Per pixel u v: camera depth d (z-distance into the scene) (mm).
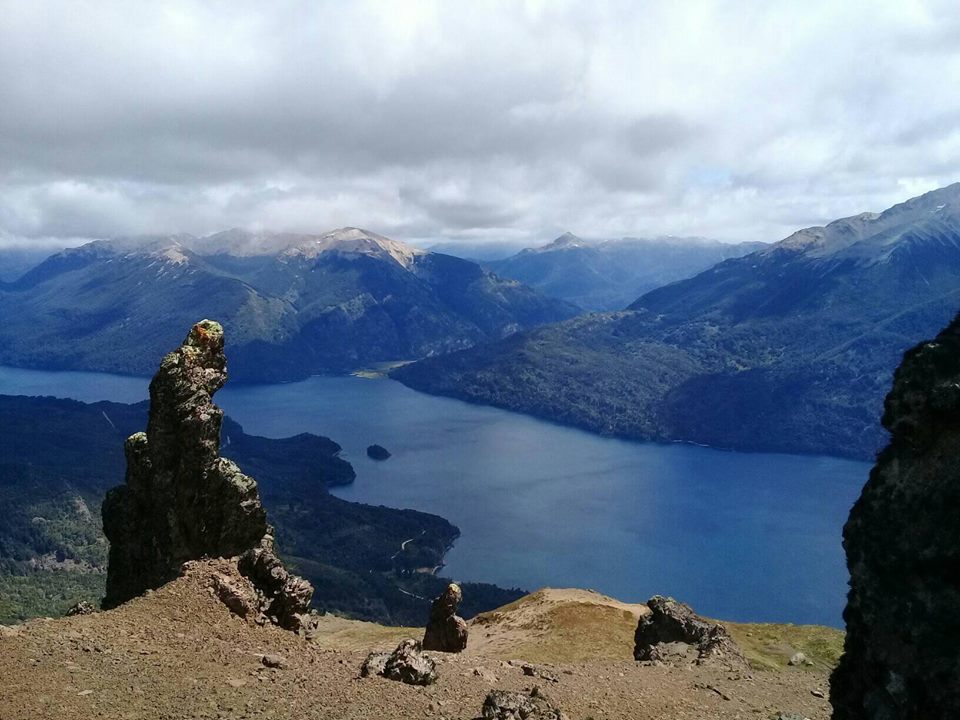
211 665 32156
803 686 45125
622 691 37719
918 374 19250
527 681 37312
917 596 17594
